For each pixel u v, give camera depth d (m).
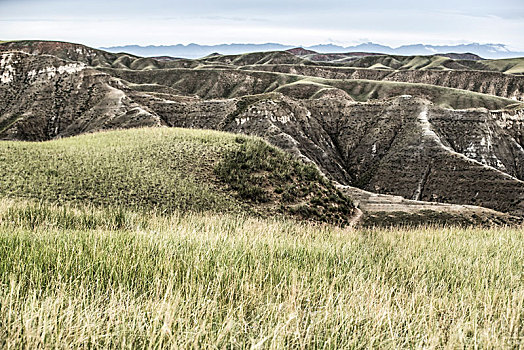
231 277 5.08
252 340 3.08
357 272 6.09
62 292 3.93
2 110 96.94
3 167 20.55
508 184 64.19
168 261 5.35
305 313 3.95
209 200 21.72
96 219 11.88
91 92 97.38
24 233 7.44
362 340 3.55
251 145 29.72
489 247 9.33
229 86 166.50
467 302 4.84
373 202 33.25
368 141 89.19
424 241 10.14
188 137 30.75
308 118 92.44
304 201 24.92
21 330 3.19
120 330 3.34
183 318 3.57
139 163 24.44
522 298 4.77
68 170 21.69
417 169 75.69
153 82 170.25
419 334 3.67
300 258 6.71
